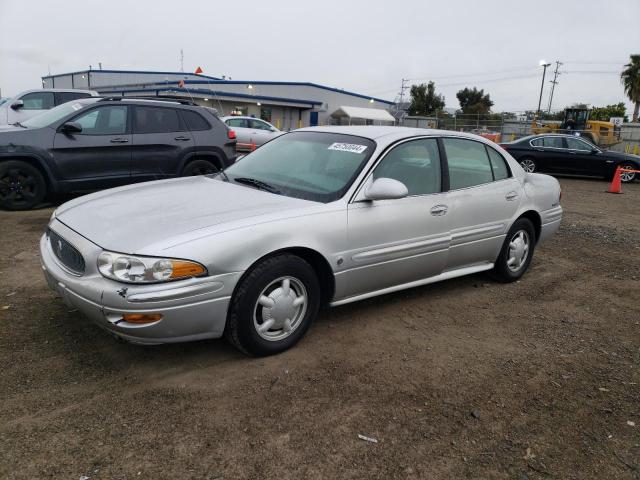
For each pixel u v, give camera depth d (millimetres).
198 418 2703
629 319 4477
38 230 6289
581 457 2584
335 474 2359
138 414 2709
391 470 2412
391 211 3842
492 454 2568
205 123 8453
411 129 4363
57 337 3482
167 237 2912
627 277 5727
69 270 3133
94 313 2904
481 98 66125
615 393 3213
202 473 2314
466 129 38594
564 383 3303
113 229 3080
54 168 7211
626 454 2623
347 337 3768
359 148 3975
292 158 4207
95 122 7508
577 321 4367
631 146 31297
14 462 2311
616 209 10984
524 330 4117
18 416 2633
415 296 4707
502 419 2867
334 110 43094
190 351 3406
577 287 5281
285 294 3330
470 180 4578
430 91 62125
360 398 2979
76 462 2336
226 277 2996
